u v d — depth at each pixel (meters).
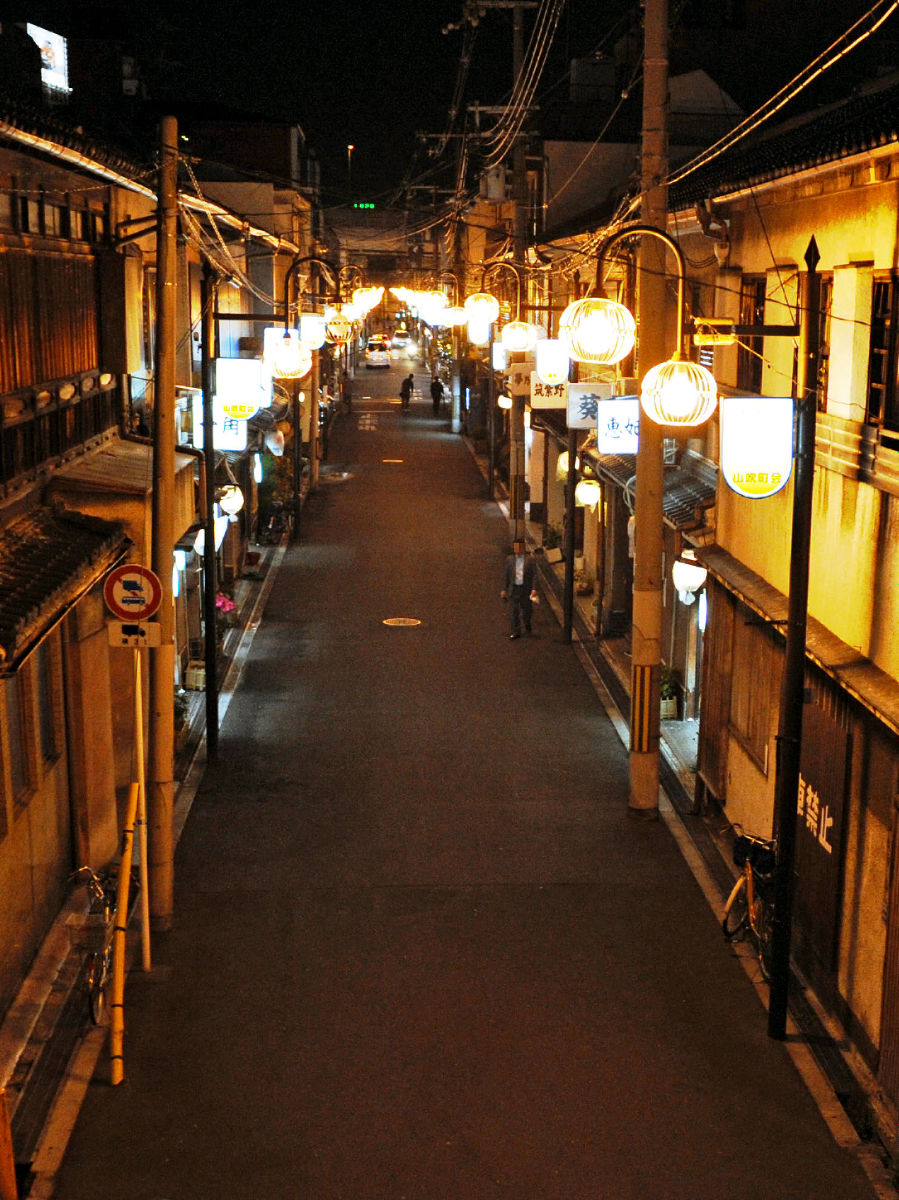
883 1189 8.12
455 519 34.03
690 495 16.97
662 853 13.63
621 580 22.77
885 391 9.68
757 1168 8.31
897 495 9.10
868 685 9.12
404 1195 7.98
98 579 11.44
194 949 11.32
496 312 22.53
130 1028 9.96
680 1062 9.56
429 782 15.66
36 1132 8.58
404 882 12.80
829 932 10.34
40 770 10.84
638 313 13.99
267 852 13.50
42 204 11.65
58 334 12.20
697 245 16.95
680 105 29.05
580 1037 9.91
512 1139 8.58
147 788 11.74
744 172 12.45
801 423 9.20
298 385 31.06
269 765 16.17
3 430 10.36
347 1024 10.06
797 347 10.00
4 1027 9.57
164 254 11.59
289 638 22.44
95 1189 8.02
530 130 34.06
